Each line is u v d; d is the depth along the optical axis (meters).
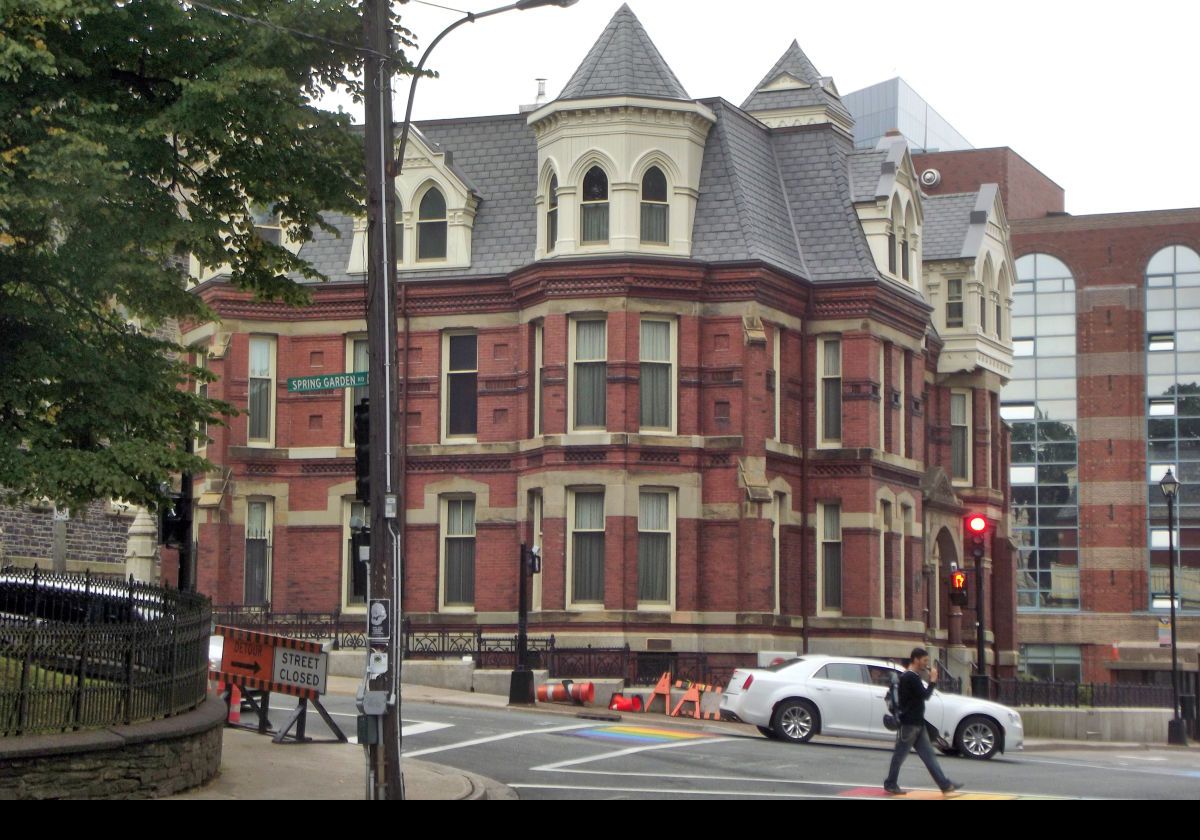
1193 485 82.69
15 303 20.64
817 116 48.88
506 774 24.11
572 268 40.72
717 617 40.34
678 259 40.84
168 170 22.48
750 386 40.88
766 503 40.53
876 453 43.22
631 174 41.12
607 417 40.38
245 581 43.28
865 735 30.94
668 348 41.19
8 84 20.52
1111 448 83.88
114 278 20.97
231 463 43.16
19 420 21.27
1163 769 31.83
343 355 43.56
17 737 17.94
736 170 42.69
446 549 42.84
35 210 19.84
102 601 21.81
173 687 20.78
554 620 40.19
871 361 43.34
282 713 30.58
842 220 44.62
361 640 41.16
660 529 40.69
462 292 42.97
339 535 43.25
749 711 31.25
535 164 44.41
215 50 21.97
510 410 42.44
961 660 49.47
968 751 30.55
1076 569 84.69
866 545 42.81
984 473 52.56
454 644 40.81
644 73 41.97
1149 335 84.00
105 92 21.88
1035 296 85.94
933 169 89.00
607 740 29.30
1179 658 81.75
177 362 22.73
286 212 23.64
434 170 43.56
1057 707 45.66
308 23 22.61
